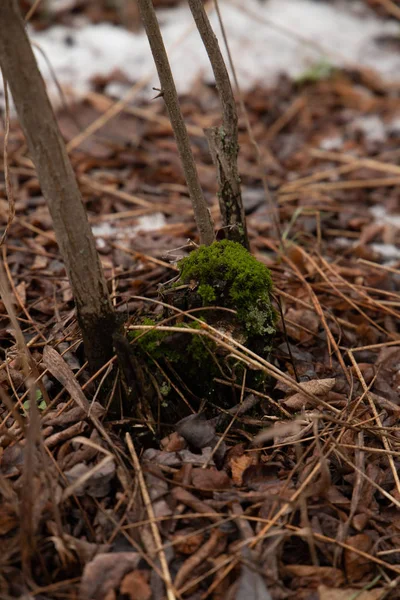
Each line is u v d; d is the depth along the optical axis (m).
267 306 1.22
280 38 2.15
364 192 1.61
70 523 1.16
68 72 1.90
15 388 1.24
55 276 1.38
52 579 1.14
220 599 1.14
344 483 1.20
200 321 1.20
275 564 1.14
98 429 1.19
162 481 1.17
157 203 1.54
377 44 2.20
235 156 1.25
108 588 1.13
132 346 1.20
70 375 1.22
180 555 1.15
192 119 1.82
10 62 1.11
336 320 1.33
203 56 2.04
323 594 1.14
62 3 2.14
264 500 1.17
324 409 1.24
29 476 1.11
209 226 1.25
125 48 2.03
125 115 1.78
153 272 1.37
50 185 1.14
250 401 1.22
